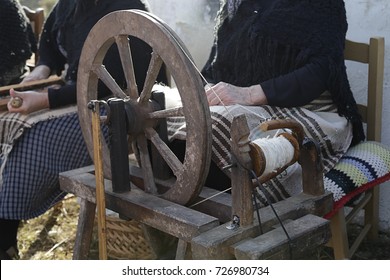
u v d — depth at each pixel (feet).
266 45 6.79
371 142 7.28
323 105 6.95
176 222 5.66
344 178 6.68
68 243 8.59
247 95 6.60
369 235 8.15
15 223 7.99
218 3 9.44
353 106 7.02
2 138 7.73
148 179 6.35
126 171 6.28
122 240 7.32
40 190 7.73
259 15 6.91
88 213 6.73
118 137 6.11
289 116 6.70
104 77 6.47
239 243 5.29
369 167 6.84
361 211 8.50
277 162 5.33
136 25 5.89
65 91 7.81
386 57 7.87
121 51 6.15
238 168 5.28
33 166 7.63
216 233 5.32
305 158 6.01
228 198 6.07
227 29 7.28
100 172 5.88
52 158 7.70
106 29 6.23
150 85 5.96
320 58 6.58
